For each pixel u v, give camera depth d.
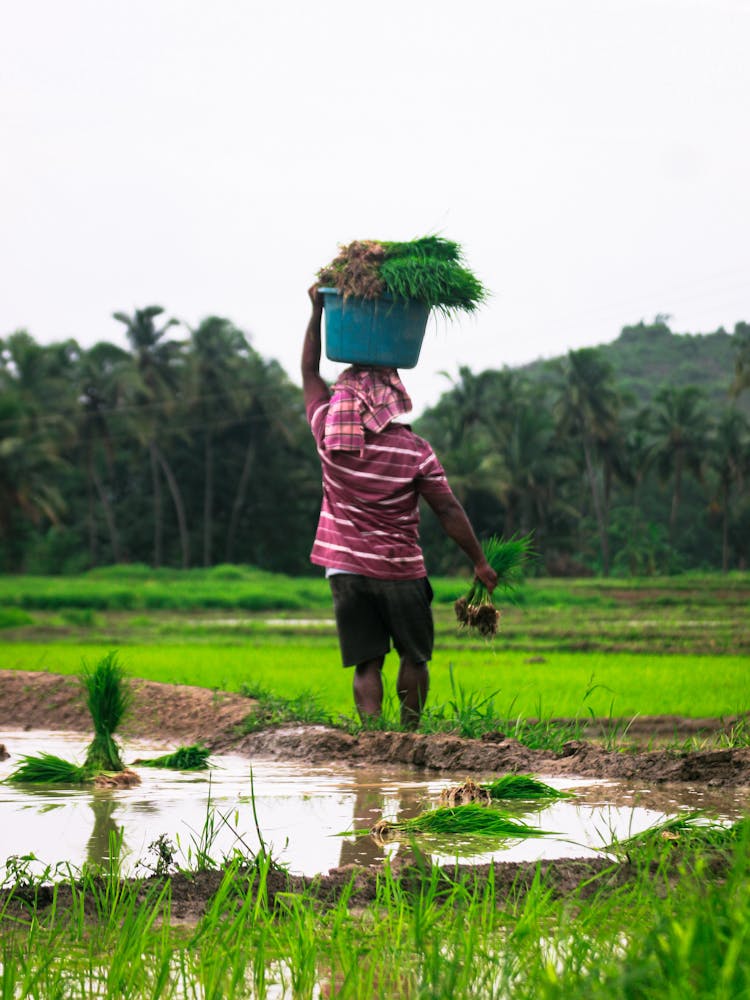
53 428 67.94
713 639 25.16
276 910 3.49
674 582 61.09
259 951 2.86
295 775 6.89
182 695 9.90
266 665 15.92
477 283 8.24
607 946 2.86
